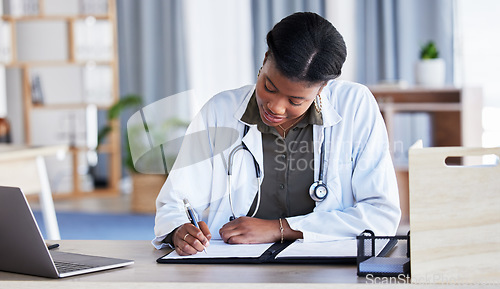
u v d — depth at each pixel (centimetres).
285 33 154
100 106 668
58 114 670
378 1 616
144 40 679
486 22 590
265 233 169
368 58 621
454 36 596
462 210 131
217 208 189
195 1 670
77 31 662
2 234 143
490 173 131
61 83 672
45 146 341
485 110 595
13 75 675
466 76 599
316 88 157
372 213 171
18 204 138
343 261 147
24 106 673
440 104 507
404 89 511
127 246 174
